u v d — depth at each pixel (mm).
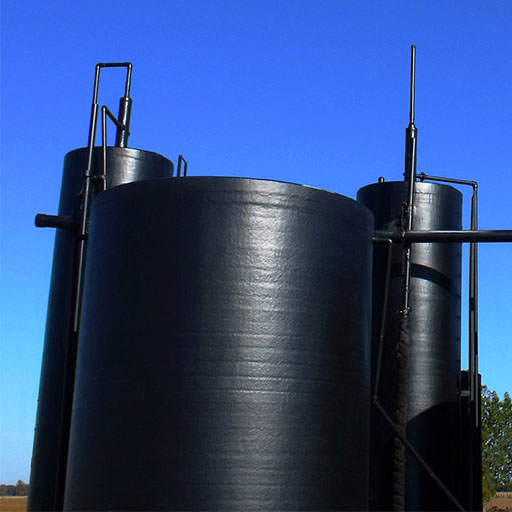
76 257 16281
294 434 13180
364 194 20812
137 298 13656
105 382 13672
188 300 13367
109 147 19266
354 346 14312
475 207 20781
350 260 14508
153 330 13406
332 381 13766
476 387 18891
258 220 13664
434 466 18844
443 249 19984
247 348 13195
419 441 18797
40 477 17875
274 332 13367
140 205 14031
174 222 13711
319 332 13750
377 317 19109
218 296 13328
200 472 12766
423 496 18656
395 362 18828
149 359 13320
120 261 14016
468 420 19594
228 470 12773
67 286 18562
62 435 15703
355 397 14180
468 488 19062
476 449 19344
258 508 12742
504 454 66125
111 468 13234
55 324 18531
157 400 13133
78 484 13750
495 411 66625
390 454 18609
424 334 19250
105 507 13164
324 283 13977
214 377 13062
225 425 12914
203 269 13438
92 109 17641
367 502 14383
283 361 13336
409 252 17234
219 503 12664
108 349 13773
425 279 19531
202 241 13547
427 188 20344
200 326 13250
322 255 14047
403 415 16125
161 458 12898
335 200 14414
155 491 12812
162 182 13945
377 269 19312
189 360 13156
